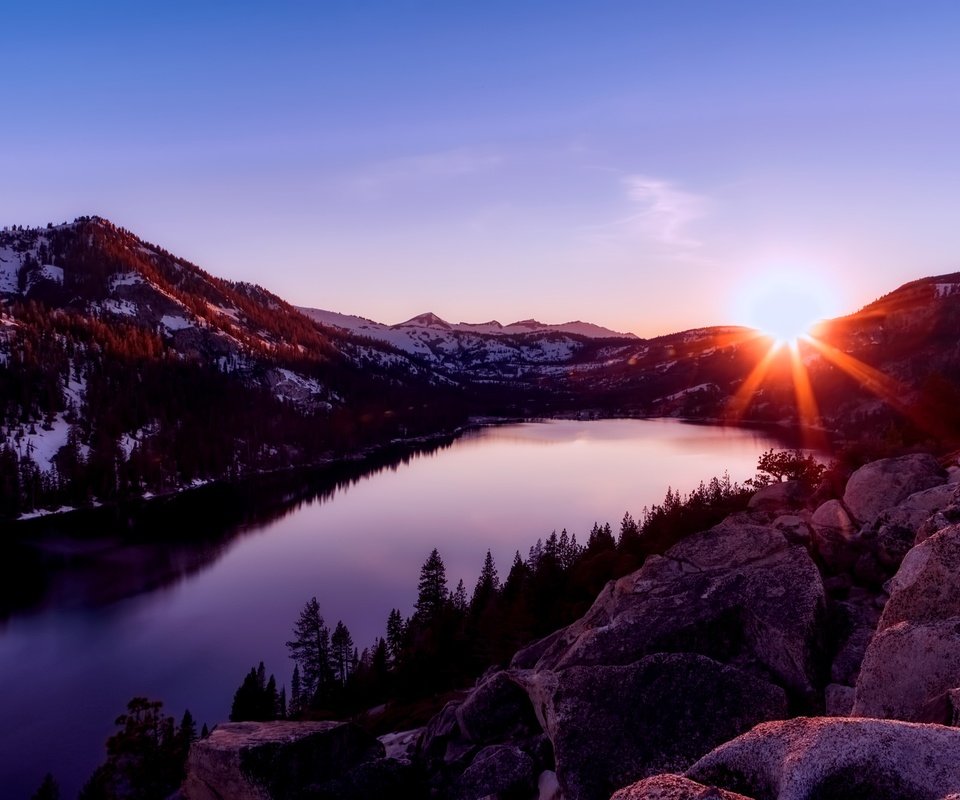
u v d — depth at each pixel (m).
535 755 17.08
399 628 74.25
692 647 16.61
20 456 177.00
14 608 97.00
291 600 101.00
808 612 15.64
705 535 24.06
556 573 73.50
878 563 20.84
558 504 163.88
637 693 14.30
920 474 27.45
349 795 16.73
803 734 6.89
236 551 127.50
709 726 13.23
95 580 110.00
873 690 10.35
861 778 6.19
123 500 172.75
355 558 122.19
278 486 196.12
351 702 62.62
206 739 17.47
